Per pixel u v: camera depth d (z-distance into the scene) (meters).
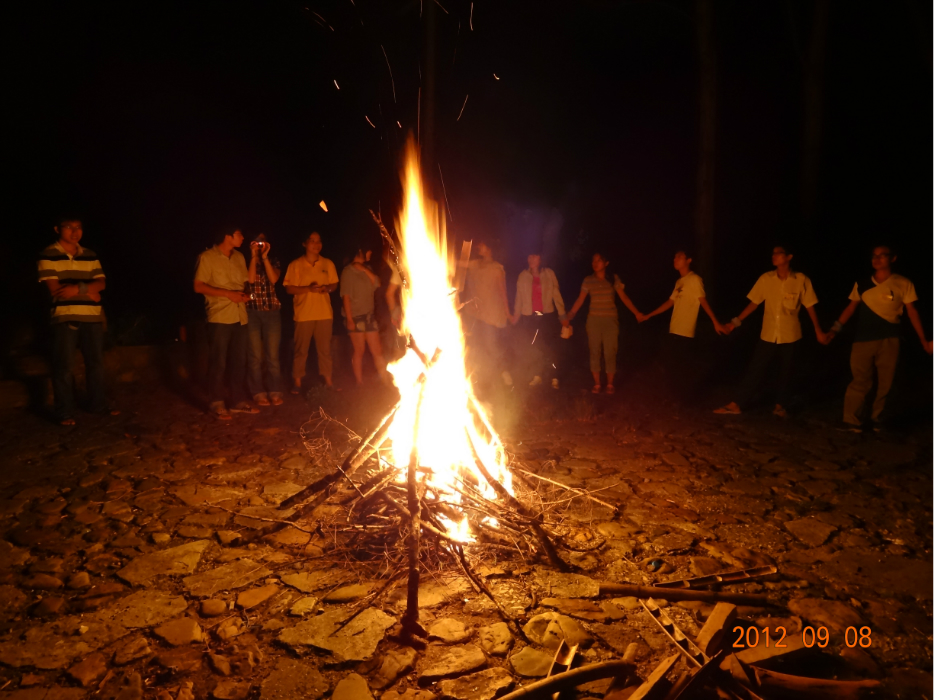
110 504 4.66
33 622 3.24
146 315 8.77
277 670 2.86
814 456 5.70
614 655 2.99
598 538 4.13
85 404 7.37
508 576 3.67
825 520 4.41
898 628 3.21
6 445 6.00
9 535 4.18
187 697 2.70
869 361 6.35
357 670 2.87
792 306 6.70
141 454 5.77
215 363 6.96
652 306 12.29
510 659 2.95
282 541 4.07
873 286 6.29
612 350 7.83
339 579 3.62
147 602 3.40
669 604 3.39
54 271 6.54
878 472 5.29
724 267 13.01
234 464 5.52
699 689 2.70
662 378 8.01
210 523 4.33
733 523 4.38
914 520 4.41
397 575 3.57
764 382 8.05
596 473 5.32
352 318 8.04
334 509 4.49
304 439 6.18
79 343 6.87
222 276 6.89
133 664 2.91
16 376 7.16
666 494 4.88
